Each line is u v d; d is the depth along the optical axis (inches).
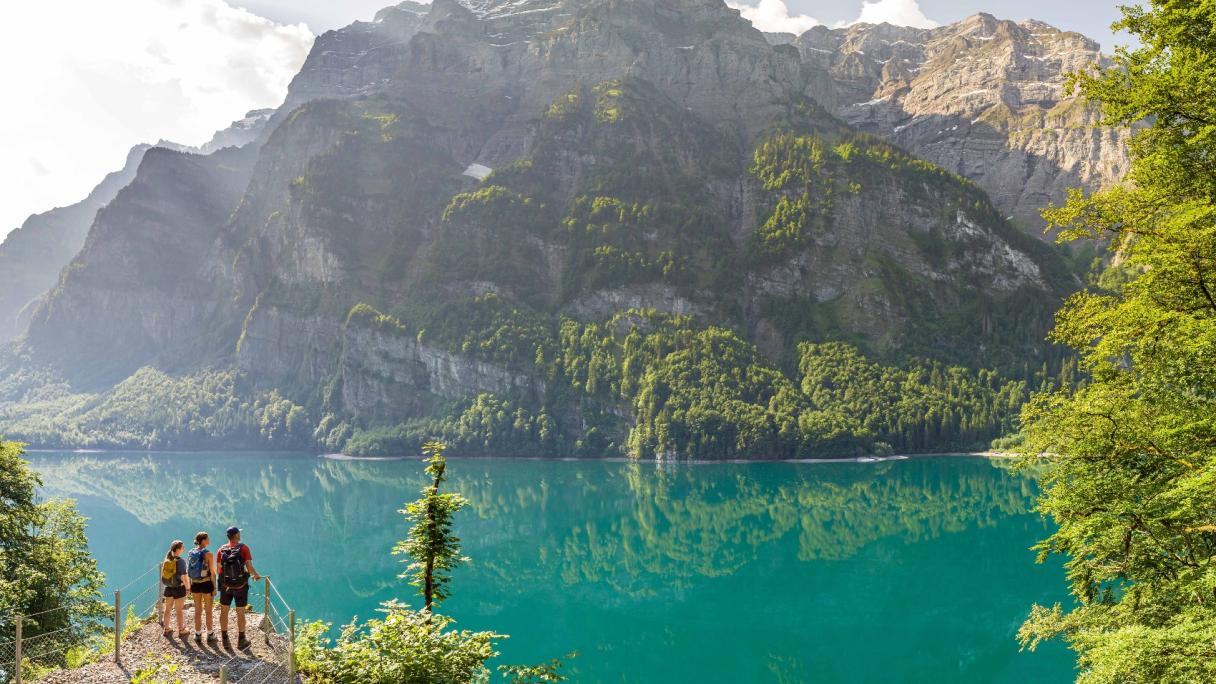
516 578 4244.6
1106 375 1330.0
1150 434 1152.2
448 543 1198.3
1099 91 1295.5
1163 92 1166.3
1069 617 1393.9
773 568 4352.9
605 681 2701.8
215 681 1051.9
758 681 2701.8
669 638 3176.7
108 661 1130.7
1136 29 1282.0
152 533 5556.1
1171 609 1131.9
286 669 1098.1
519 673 1187.9
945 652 2925.7
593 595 3880.4
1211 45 1185.4
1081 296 1424.7
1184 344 1096.8
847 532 5231.3
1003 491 6771.7
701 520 5895.7
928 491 6929.1
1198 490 965.2
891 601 3631.9
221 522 6102.4
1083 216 1306.6
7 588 1787.6
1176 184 1210.0
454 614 3533.5
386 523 6028.5
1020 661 2787.9
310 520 6195.9
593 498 7155.5
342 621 3314.5
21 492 2129.7
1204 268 1106.7
